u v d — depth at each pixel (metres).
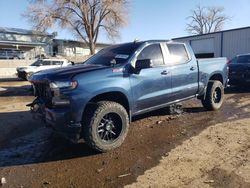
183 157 5.02
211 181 4.14
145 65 5.70
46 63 25.53
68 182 4.34
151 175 4.42
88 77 5.18
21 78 25.75
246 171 4.40
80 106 5.01
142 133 6.43
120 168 4.72
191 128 6.69
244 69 12.17
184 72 7.02
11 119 8.31
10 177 4.58
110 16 47.62
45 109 5.28
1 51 46.59
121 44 6.73
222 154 5.07
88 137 5.14
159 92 6.40
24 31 50.12
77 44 57.44
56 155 5.40
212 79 8.48
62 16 46.34
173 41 7.05
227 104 9.40
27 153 5.55
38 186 4.27
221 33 30.16
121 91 5.56
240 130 6.37
